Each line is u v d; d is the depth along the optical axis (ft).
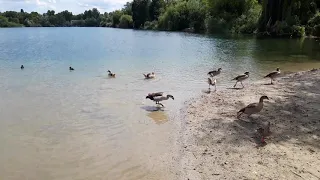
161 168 36.14
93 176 34.68
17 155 39.68
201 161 37.19
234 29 302.04
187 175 34.40
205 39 236.22
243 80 79.82
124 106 59.67
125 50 161.38
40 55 142.51
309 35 246.06
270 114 52.08
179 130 46.91
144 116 53.83
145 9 483.92
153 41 223.30
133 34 332.39
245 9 320.50
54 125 49.78
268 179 32.50
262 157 37.29
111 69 101.91
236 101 61.00
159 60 123.13
